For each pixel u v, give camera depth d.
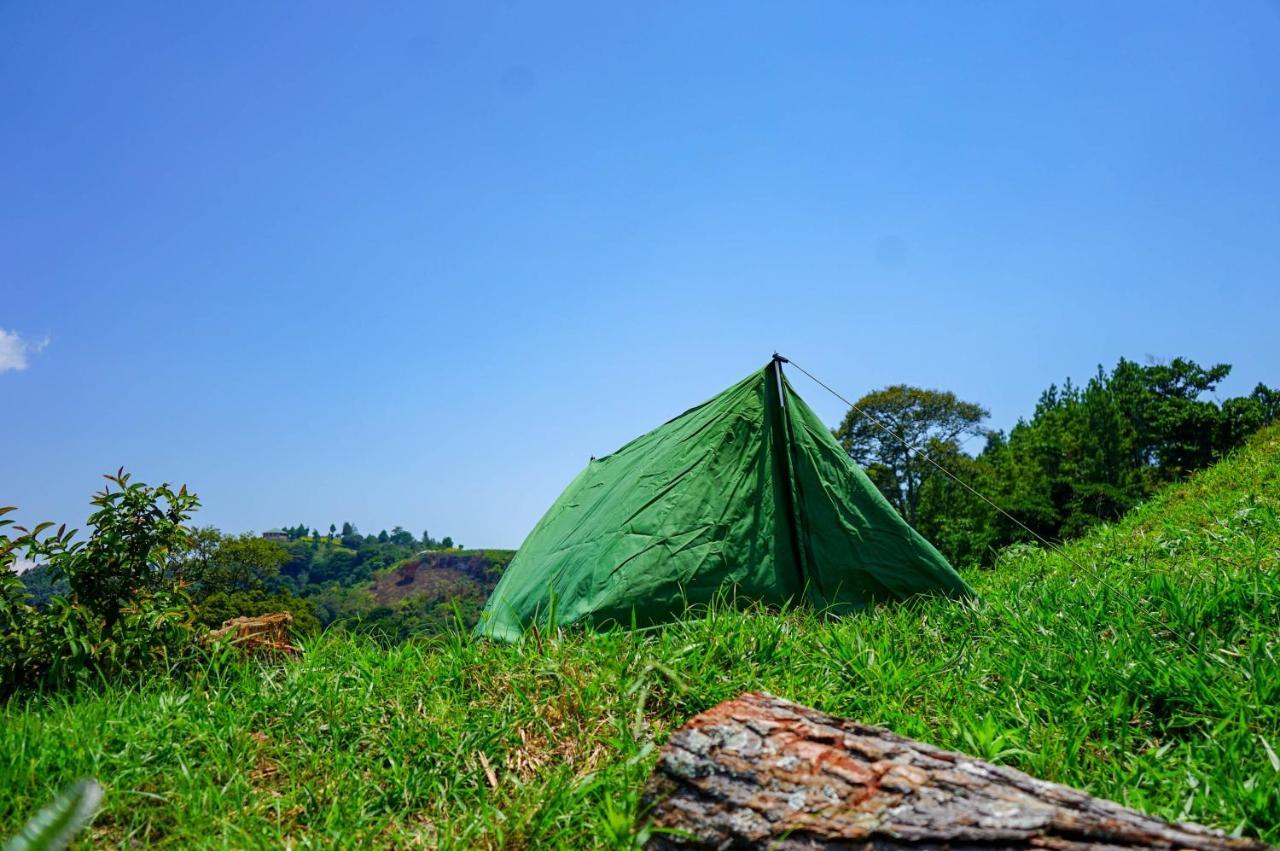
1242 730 3.70
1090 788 3.49
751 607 6.46
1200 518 10.02
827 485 7.20
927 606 6.56
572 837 3.35
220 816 3.59
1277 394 36.81
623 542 6.81
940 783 2.51
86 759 3.89
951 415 42.81
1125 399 39.78
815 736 2.83
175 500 6.07
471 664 5.02
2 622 5.39
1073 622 5.50
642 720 4.18
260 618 6.90
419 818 3.71
